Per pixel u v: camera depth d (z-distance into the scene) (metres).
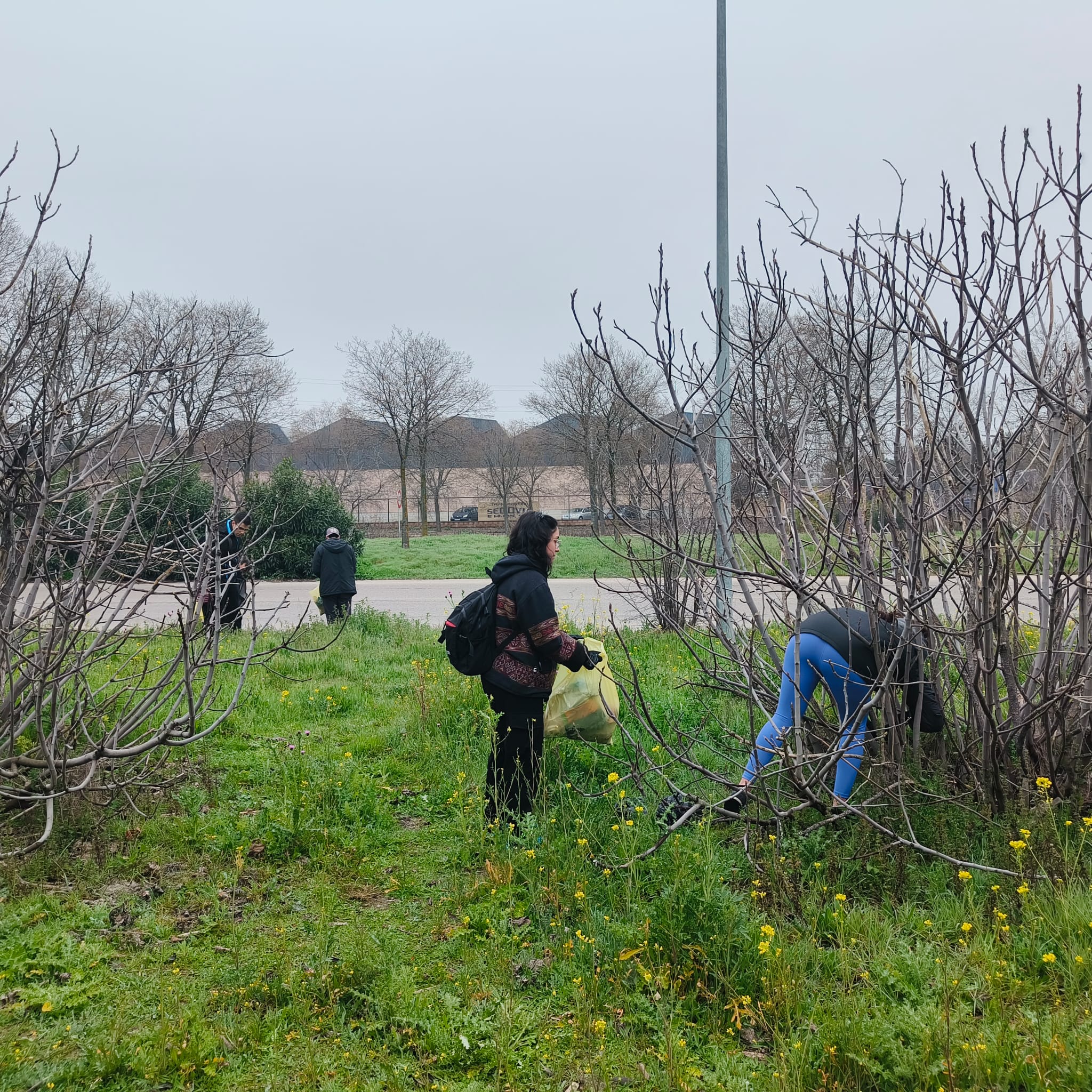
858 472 4.04
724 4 10.23
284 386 33.03
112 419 4.55
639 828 4.16
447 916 3.76
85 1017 3.00
